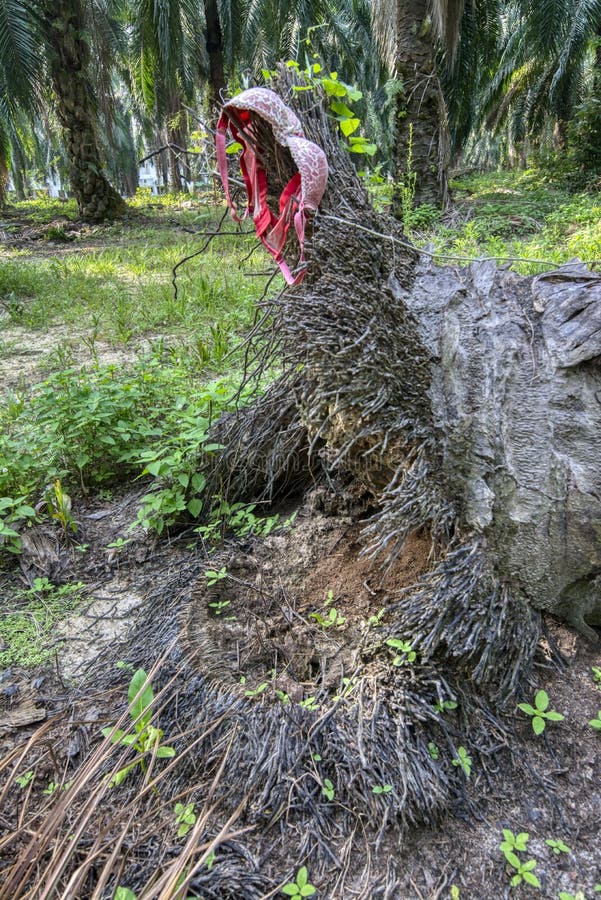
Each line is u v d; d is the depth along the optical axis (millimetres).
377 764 1584
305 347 2027
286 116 1967
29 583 2621
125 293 7625
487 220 9156
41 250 12727
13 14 11914
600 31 15297
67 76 14664
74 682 2080
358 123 2207
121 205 16297
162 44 16281
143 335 6070
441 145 8906
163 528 2852
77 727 1877
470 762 1641
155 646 2094
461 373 1898
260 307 2268
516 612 1824
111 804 1626
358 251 2078
